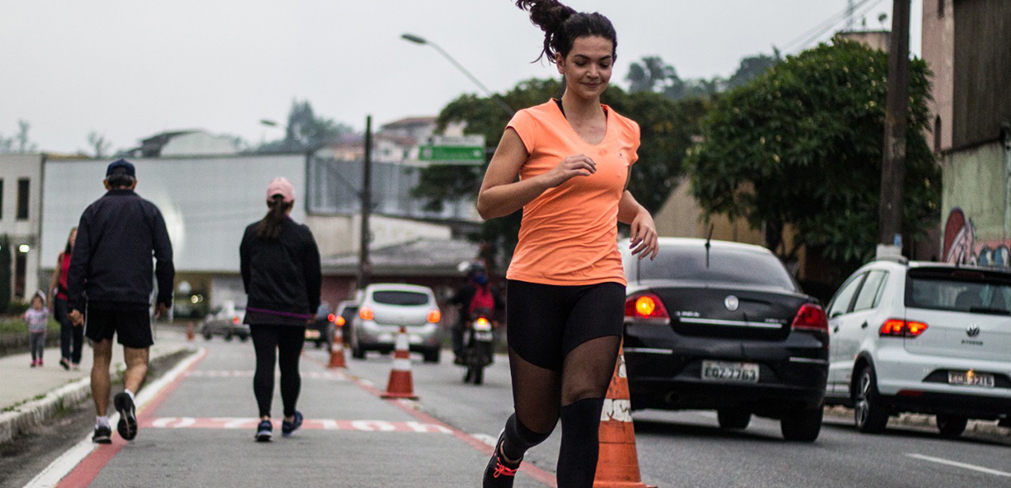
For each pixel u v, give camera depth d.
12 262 74.12
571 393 4.24
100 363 8.70
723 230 35.81
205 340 48.06
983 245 19.52
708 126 25.80
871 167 24.86
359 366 24.58
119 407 8.43
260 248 9.15
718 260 10.75
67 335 15.98
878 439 11.30
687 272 10.55
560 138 4.38
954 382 11.62
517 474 7.67
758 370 10.06
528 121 4.38
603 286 4.33
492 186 4.32
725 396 10.05
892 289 12.05
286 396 9.44
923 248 25.97
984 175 19.66
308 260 9.21
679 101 51.41
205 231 71.88
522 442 4.60
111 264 8.60
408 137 122.00
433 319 28.12
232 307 48.44
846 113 24.41
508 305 4.46
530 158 4.41
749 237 35.06
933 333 11.72
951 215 20.98
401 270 60.34
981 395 11.58
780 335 10.19
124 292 8.58
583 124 4.46
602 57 4.40
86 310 8.66
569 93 4.47
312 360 27.62
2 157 74.62
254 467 7.61
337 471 7.52
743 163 24.62
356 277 65.56
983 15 20.02
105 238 8.65
